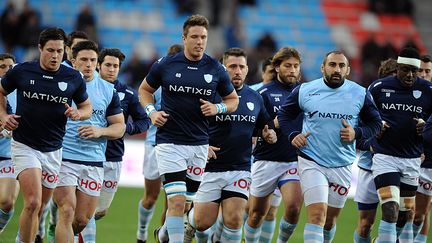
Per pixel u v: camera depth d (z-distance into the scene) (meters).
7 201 38.97
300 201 38.62
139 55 96.38
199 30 34.69
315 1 109.62
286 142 38.94
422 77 42.16
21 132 33.91
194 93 34.84
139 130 42.09
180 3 103.19
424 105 38.72
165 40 102.00
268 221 41.84
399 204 38.44
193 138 35.09
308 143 35.59
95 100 37.09
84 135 35.50
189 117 34.97
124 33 101.62
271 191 39.59
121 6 103.69
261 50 89.81
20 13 89.06
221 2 100.00
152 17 103.56
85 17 89.81
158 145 35.28
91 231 37.66
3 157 39.12
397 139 38.50
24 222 33.09
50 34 33.56
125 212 57.91
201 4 103.69
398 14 108.38
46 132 34.12
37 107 33.81
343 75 35.31
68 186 35.75
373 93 39.16
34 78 33.78
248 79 85.00
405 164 38.66
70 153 36.19
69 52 40.75
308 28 106.94
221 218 38.22
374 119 35.88
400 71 38.53
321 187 35.09
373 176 39.03
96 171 36.91
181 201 34.47
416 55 38.47
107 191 42.41
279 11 107.69
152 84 35.66
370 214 40.75
